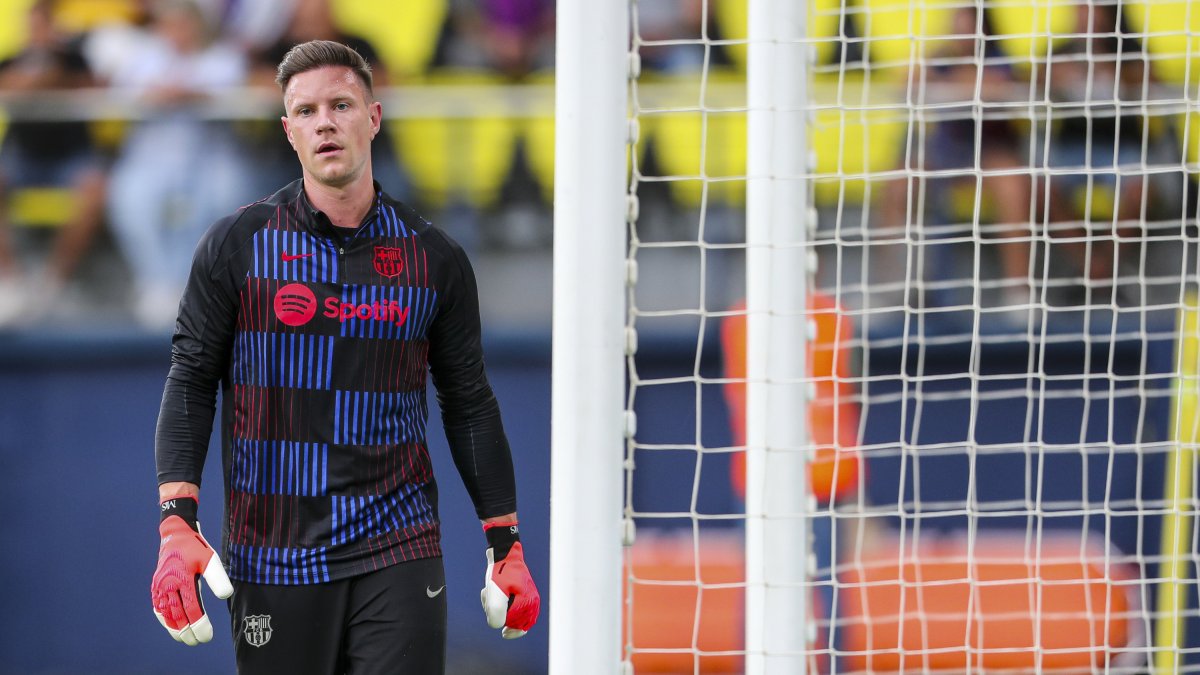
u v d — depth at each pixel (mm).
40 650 22594
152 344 23109
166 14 24359
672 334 22797
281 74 10906
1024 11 23438
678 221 23984
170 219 24078
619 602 10133
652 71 24141
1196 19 23375
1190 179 23578
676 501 22109
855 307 23281
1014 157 23312
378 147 24281
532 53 24688
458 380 11602
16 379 23031
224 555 11195
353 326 10875
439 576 11227
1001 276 23375
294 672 10945
